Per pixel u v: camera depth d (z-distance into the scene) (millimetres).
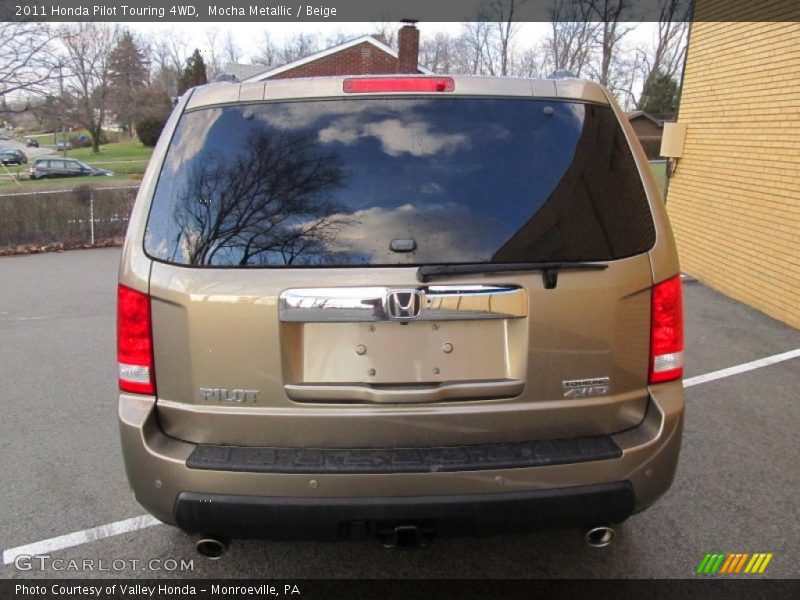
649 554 2688
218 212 2014
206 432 2047
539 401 2049
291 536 2002
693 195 8648
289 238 1981
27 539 2838
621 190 2119
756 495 3143
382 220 1991
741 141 7375
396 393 2008
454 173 2041
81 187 15219
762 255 6883
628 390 2119
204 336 1980
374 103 2109
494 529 2020
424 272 1939
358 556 2695
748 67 7219
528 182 2051
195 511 1969
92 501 3150
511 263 1972
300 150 2062
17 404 4477
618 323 2049
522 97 2150
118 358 2074
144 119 56281
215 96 2150
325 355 2010
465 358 2023
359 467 1949
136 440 2029
